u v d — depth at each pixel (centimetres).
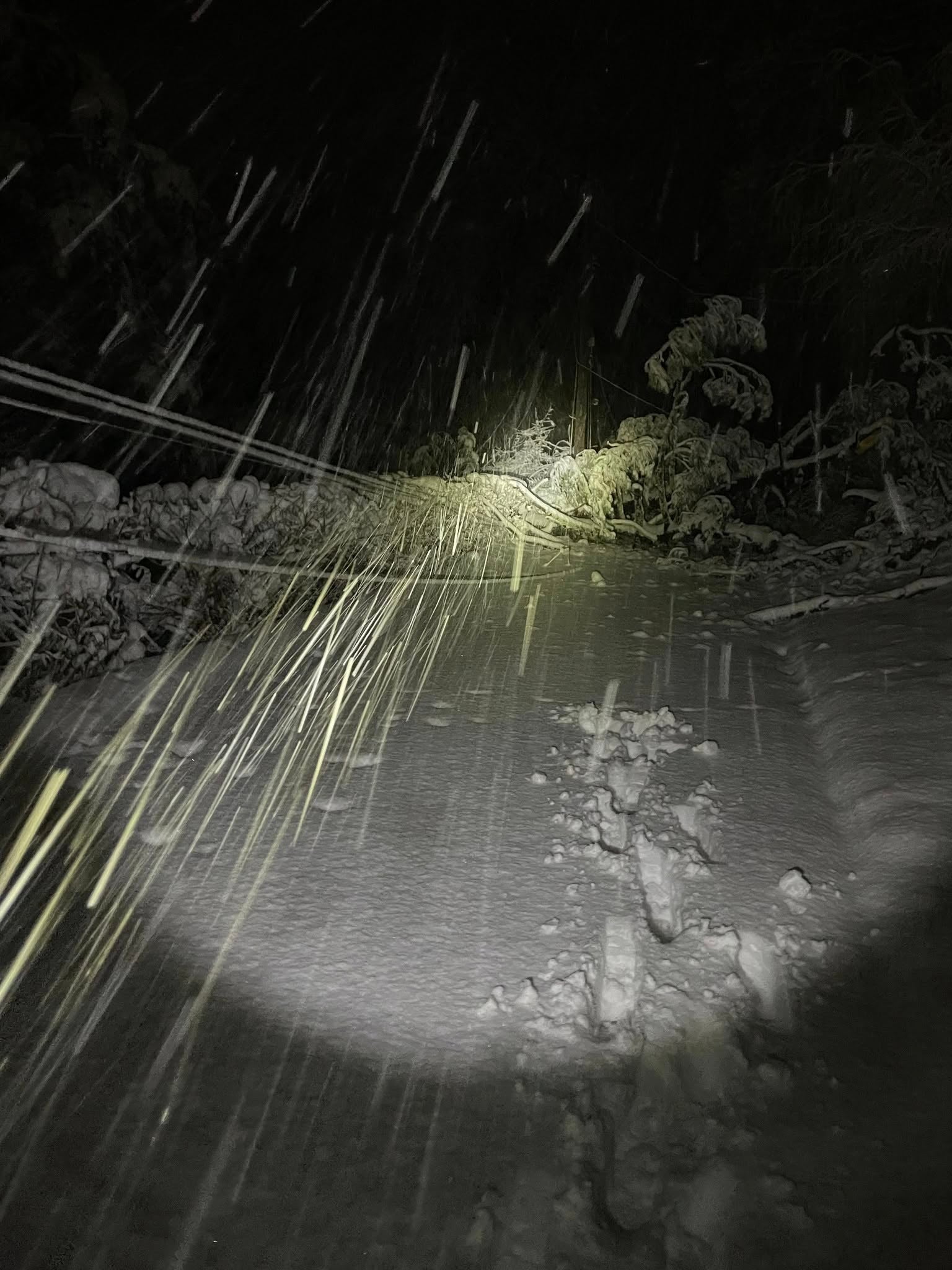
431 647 817
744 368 1277
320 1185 281
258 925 409
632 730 623
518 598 1012
